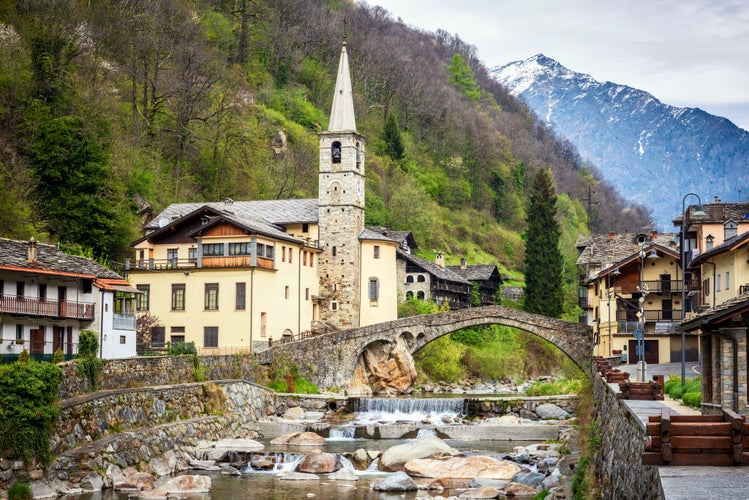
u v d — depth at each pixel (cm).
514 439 6944
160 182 11550
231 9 18125
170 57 13275
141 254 9519
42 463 4431
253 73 17638
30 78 9956
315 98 19275
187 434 5928
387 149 18962
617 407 3934
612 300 9000
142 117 12231
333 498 4694
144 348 7912
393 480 4941
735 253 5847
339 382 9506
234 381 7212
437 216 18612
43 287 6162
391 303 10694
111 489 4709
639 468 2564
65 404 4803
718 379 3288
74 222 9106
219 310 8919
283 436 6638
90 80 11269
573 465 4803
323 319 10356
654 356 8756
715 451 2119
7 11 10644
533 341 13800
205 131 13400
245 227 8869
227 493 4791
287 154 15112
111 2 13262
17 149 9262
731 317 2962
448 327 9856
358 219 10556
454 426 7075
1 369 4384
